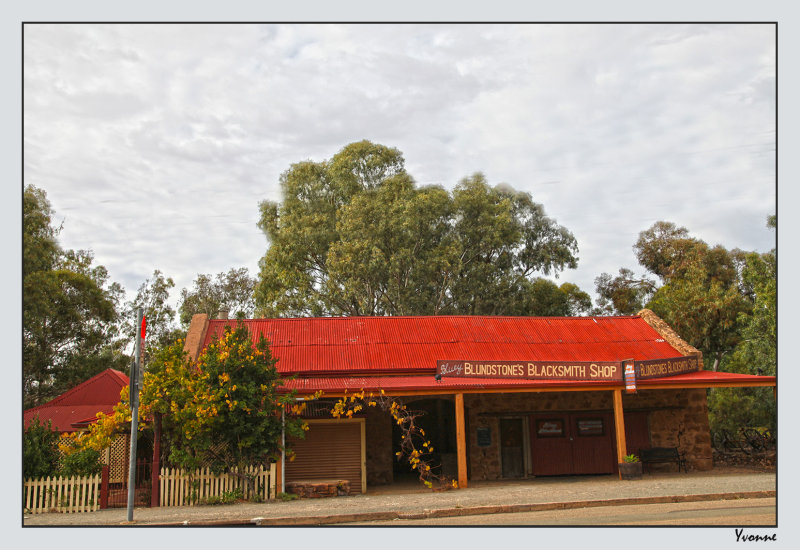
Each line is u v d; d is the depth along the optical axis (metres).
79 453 16.92
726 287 47.84
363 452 19.23
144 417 17.34
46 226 38.72
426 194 43.91
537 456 21.84
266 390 17.31
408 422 23.20
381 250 42.81
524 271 50.34
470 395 22.19
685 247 52.72
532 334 24.47
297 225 45.00
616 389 19.44
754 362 29.52
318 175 48.50
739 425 27.05
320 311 45.41
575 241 50.78
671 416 22.28
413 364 21.97
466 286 44.69
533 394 22.27
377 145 49.41
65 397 26.12
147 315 46.03
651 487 16.50
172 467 17.47
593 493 15.76
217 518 13.66
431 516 13.67
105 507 15.97
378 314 43.88
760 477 18.19
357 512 13.94
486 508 14.00
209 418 16.25
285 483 17.67
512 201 49.28
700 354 22.23
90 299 40.34
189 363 17.75
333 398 19.70
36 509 15.66
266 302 44.47
